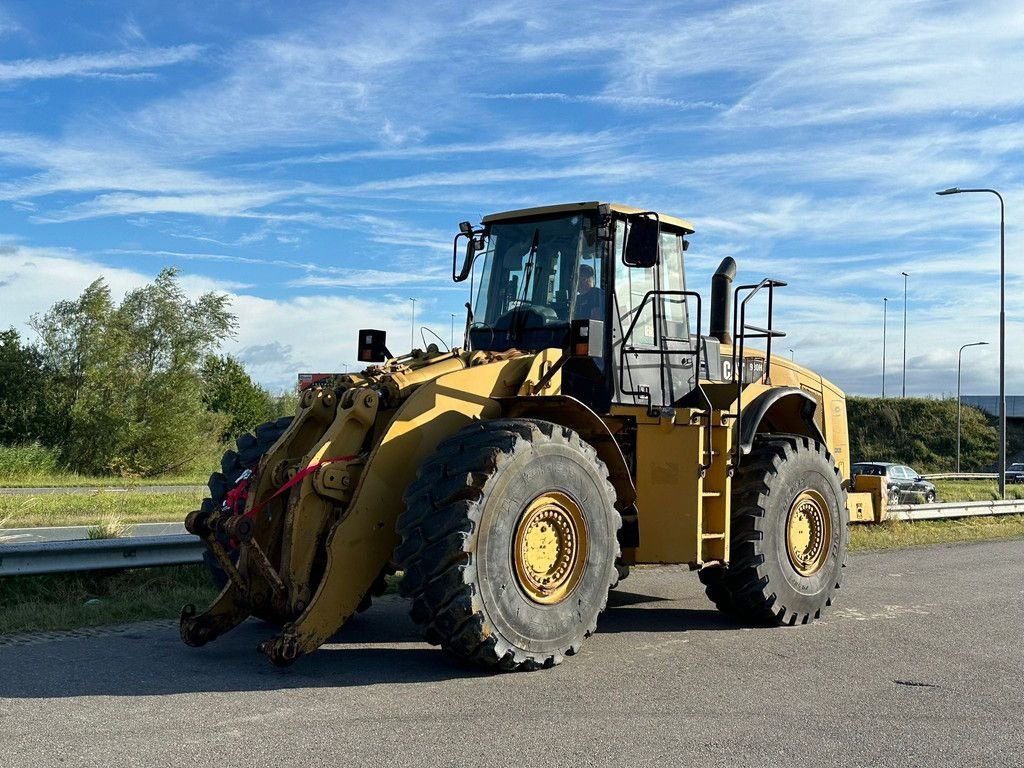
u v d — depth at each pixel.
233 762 4.11
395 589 8.95
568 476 6.07
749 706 5.20
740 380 7.32
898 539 14.14
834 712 5.13
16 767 3.99
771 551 7.56
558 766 4.17
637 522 7.07
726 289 7.72
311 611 5.55
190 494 20.94
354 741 4.43
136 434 33.22
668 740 4.57
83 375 33.88
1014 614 8.21
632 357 7.41
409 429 6.04
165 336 34.75
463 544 5.50
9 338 34.28
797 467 7.87
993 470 55.91
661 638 7.09
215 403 46.22
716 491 7.17
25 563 7.49
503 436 5.82
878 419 60.38
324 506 5.90
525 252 7.63
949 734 4.79
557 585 6.06
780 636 7.23
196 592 8.15
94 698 5.02
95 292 34.31
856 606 8.59
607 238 7.33
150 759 4.12
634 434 7.24
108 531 10.27
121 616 7.23
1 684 5.26
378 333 7.30
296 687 5.37
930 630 7.50
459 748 4.37
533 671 5.89
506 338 7.52
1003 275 28.58
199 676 5.55
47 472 31.42
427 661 6.11
